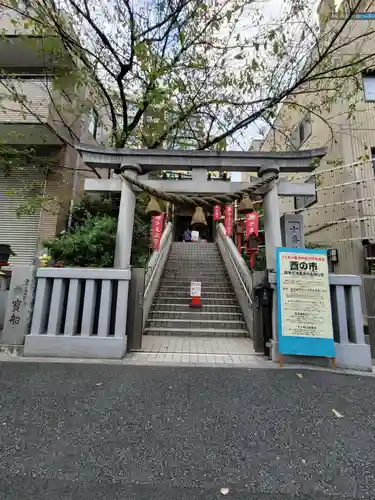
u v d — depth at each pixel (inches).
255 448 78.7
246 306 255.0
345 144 298.2
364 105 303.0
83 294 176.1
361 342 160.4
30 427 86.1
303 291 163.6
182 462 71.9
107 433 83.9
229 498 60.5
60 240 235.5
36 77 299.1
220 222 501.7
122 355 161.5
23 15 214.1
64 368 140.3
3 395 107.5
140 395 111.0
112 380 126.2
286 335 158.1
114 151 198.1
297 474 68.7
